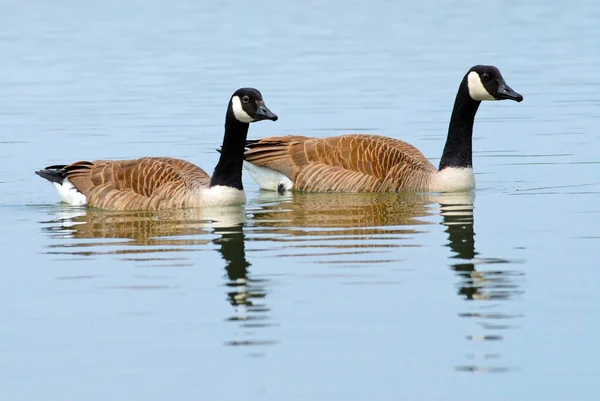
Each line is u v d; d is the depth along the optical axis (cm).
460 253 1520
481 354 1144
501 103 2859
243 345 1178
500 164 2217
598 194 1916
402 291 1348
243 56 3622
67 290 1382
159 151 2347
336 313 1270
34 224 1761
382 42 3900
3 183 2095
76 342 1202
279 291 1356
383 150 2034
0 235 1688
